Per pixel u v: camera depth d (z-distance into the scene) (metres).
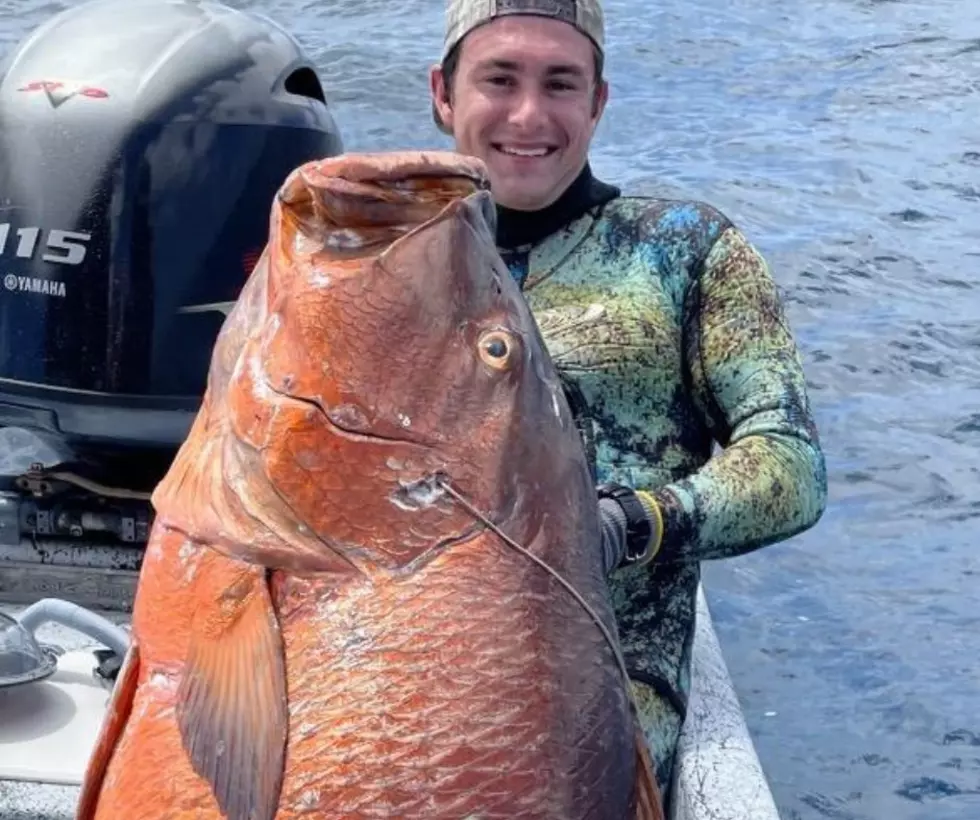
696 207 2.93
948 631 4.83
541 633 1.69
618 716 1.73
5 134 3.21
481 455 1.71
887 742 4.35
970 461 5.79
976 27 11.56
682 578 2.87
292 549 1.67
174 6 3.38
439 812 1.63
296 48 3.43
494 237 1.87
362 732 1.63
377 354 1.71
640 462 2.82
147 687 1.75
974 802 4.04
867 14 11.93
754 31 11.41
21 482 3.29
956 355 6.68
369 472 1.69
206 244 3.20
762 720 4.39
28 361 3.21
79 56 3.24
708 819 2.69
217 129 3.20
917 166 9.00
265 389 1.72
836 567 5.16
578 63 2.85
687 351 2.87
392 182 1.75
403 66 9.48
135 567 3.30
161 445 3.24
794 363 2.83
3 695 2.86
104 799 1.76
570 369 2.81
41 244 3.18
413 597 1.67
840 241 7.89
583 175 2.94
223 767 1.65
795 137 9.40
